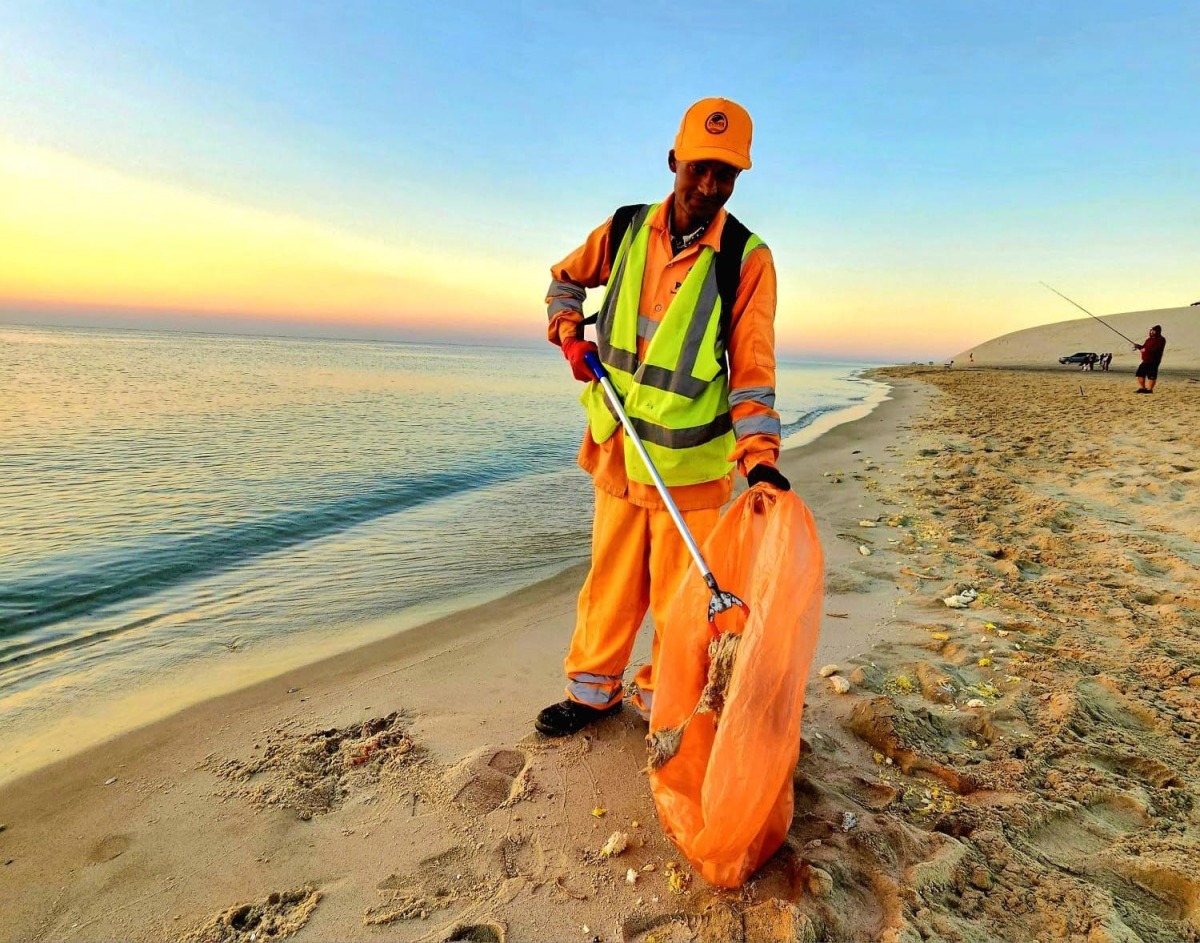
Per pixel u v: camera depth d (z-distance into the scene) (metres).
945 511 5.86
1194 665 3.00
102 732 2.60
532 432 12.48
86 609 3.93
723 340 2.11
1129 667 2.99
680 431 2.12
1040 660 3.04
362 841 1.96
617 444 2.34
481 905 1.73
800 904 1.68
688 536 1.98
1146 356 17.88
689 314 2.07
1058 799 2.14
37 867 1.87
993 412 15.81
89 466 7.87
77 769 2.32
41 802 2.15
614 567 2.41
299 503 6.48
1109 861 1.89
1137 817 2.09
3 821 2.06
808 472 8.00
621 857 1.90
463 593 4.23
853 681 2.83
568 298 2.46
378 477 7.85
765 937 1.59
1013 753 2.39
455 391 23.17
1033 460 8.41
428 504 6.82
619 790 2.19
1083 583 4.04
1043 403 17.44
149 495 6.56
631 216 2.30
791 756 1.73
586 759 2.34
